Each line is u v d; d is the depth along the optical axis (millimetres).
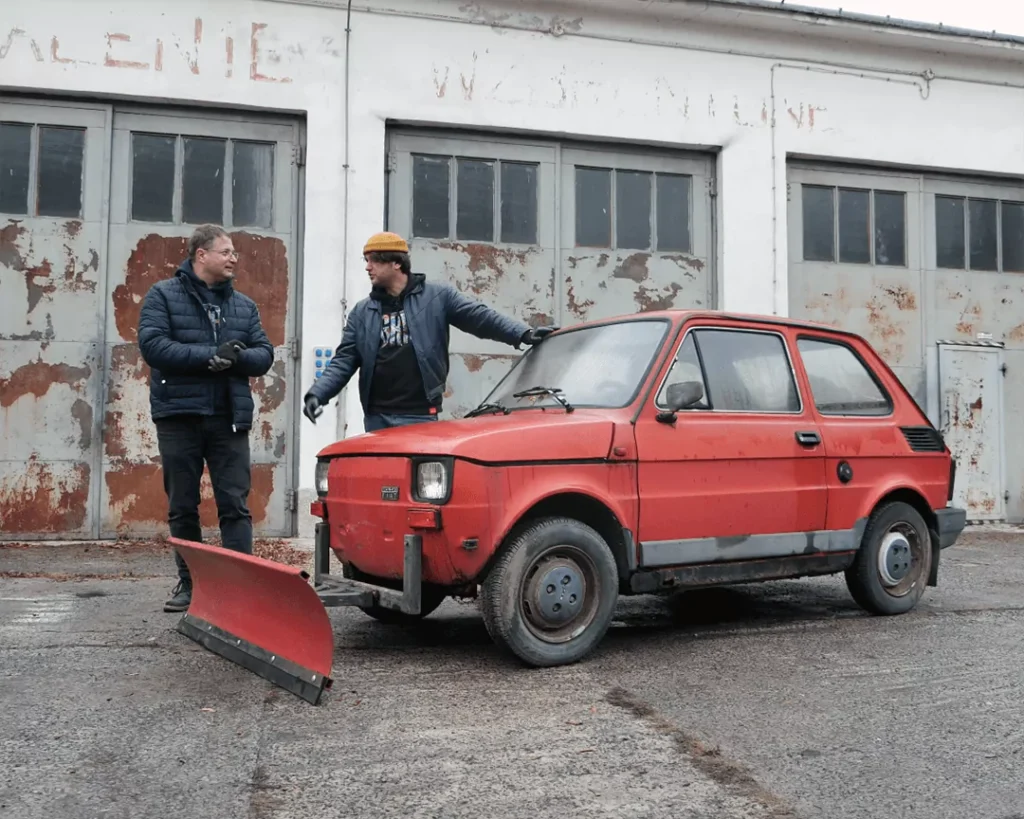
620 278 10211
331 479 4734
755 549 4887
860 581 5430
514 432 4227
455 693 3816
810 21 10375
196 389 5207
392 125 9586
